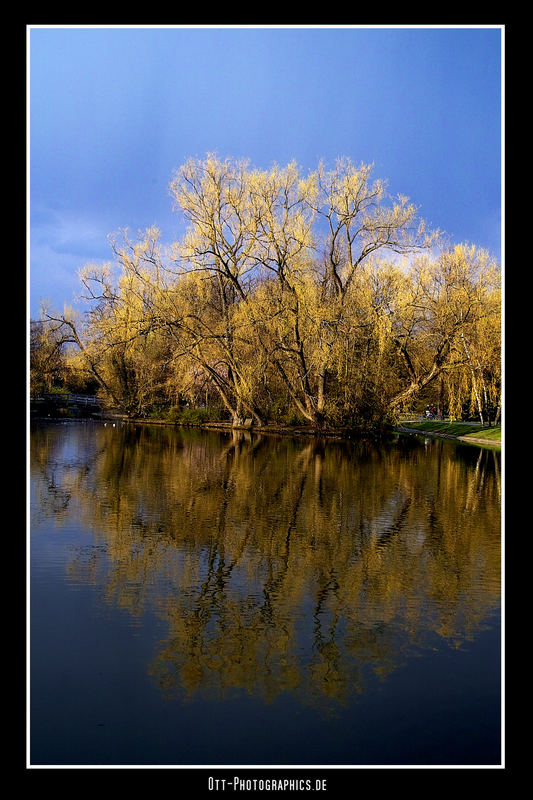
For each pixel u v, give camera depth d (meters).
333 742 6.50
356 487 21.38
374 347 39.25
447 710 7.05
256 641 8.67
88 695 7.27
